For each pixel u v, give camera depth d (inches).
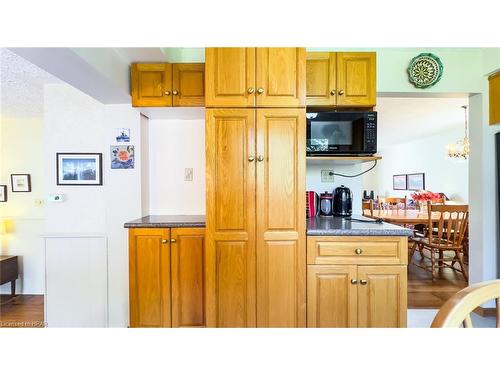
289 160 68.5
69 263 96.9
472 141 104.3
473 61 99.2
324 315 67.9
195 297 78.2
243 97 68.3
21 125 139.4
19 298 131.9
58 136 99.4
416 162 265.0
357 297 67.6
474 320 96.4
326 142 76.8
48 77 93.8
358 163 96.6
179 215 97.8
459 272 150.6
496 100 95.8
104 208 99.0
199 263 78.4
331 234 67.7
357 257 67.6
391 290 67.5
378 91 96.9
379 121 183.5
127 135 93.7
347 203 91.9
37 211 139.2
